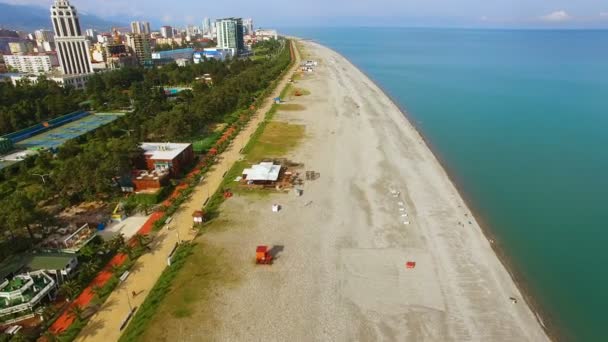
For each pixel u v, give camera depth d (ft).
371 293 173.27
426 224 229.04
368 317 160.25
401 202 253.65
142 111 453.99
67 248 196.03
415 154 338.34
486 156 343.05
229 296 169.68
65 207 246.06
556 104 522.47
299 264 191.62
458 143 375.45
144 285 176.86
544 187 284.41
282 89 618.03
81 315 158.30
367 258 196.85
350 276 183.73
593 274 193.47
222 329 152.56
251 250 202.08
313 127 413.59
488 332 154.30
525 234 225.97
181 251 200.23
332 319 158.81
